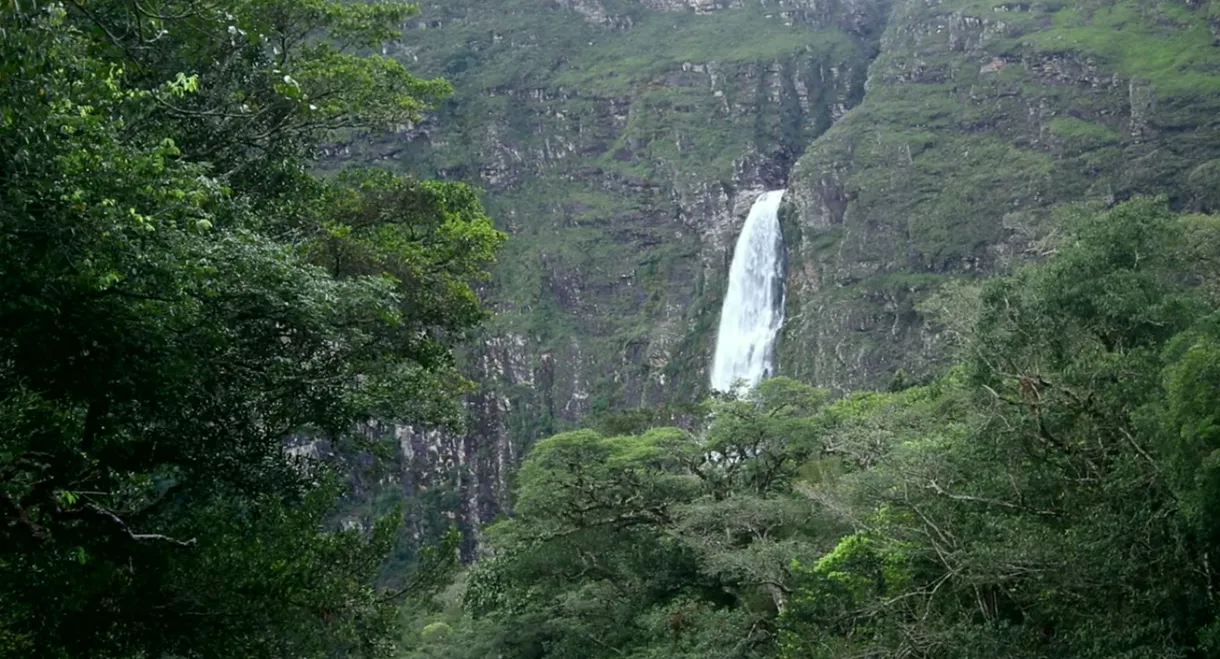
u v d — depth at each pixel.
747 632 35.78
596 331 138.12
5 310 12.60
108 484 15.36
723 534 41.19
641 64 162.38
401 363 22.64
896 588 26.83
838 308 111.88
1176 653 19.78
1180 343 23.28
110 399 14.84
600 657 41.25
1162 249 28.61
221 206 16.81
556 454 45.75
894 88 132.00
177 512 16.92
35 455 13.79
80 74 13.53
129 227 13.30
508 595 46.75
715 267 137.88
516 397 130.62
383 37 28.11
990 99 121.75
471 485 124.31
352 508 116.38
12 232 12.31
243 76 24.31
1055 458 24.25
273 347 18.44
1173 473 20.11
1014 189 108.69
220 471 17.95
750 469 46.38
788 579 35.97
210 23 17.58
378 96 27.33
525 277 139.38
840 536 37.53
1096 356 25.41
